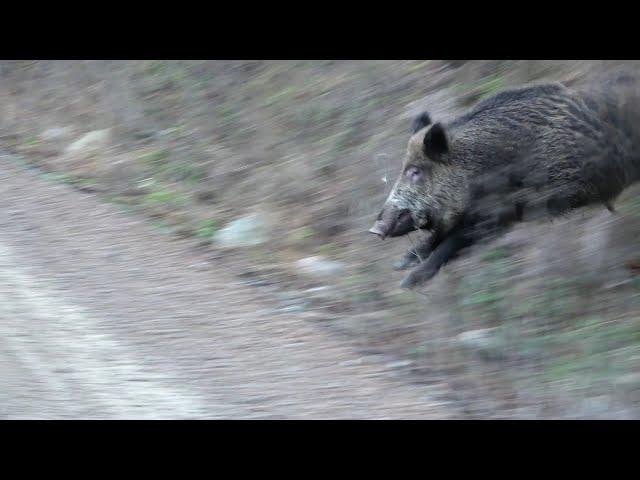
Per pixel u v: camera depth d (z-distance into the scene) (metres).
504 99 7.27
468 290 7.09
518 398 6.39
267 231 8.17
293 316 7.21
